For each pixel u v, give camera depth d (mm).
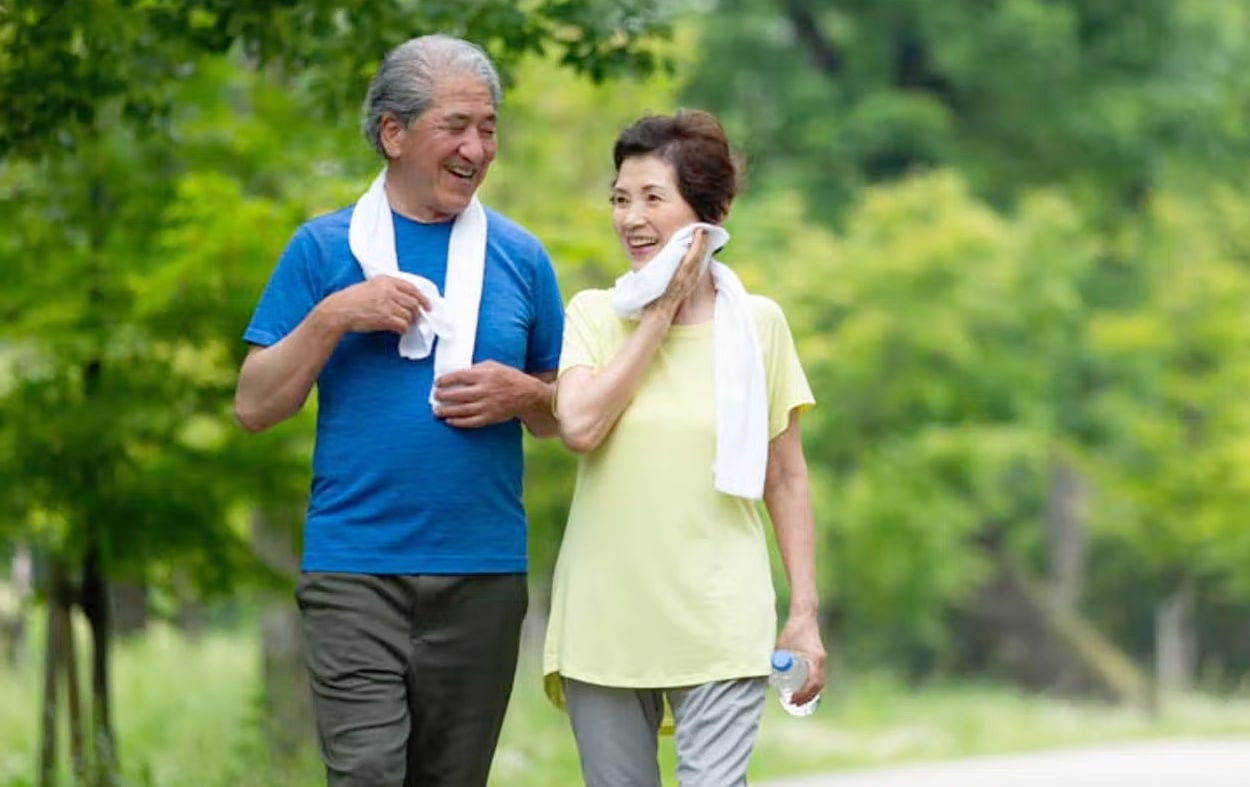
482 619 9398
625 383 9117
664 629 9148
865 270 43906
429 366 9297
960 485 46344
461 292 9375
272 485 18562
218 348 18328
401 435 9250
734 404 9195
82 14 14641
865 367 43781
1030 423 45906
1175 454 45031
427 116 9227
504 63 15242
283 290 9438
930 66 52750
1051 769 28078
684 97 51031
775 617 9320
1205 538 45344
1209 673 57625
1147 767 28156
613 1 15117
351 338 9305
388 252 9383
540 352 9750
